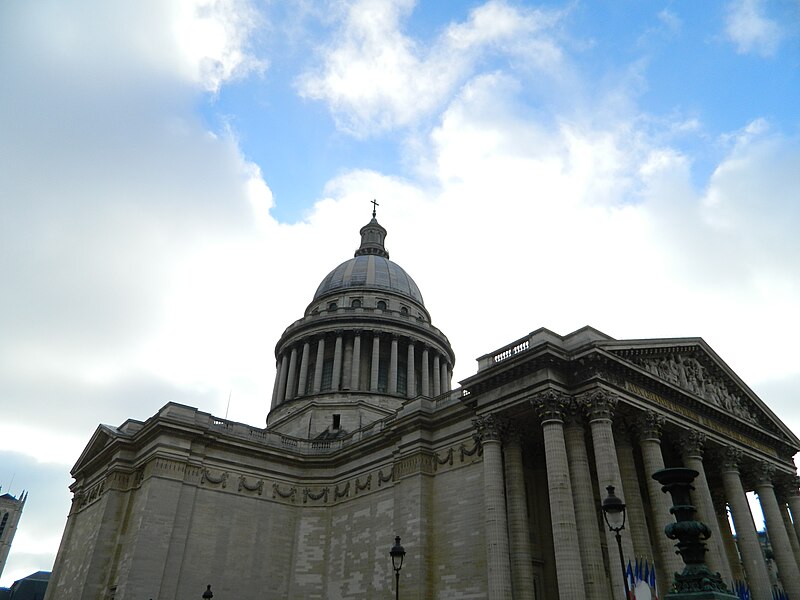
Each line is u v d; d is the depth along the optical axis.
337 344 103.69
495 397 54.75
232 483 72.94
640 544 48.12
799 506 68.44
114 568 66.88
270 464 76.94
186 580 65.31
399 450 66.81
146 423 72.25
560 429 49.06
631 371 52.59
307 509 76.50
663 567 51.25
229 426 77.44
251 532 72.00
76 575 72.06
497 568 48.72
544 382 50.75
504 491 53.12
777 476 69.00
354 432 80.00
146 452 71.00
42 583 192.88
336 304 114.44
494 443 53.69
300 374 103.69
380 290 115.38
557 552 44.97
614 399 50.03
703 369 63.97
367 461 72.75
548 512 58.00
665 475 26.91
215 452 73.25
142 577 62.34
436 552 59.84
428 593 57.91
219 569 68.00
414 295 121.06
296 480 78.25
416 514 61.34
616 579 43.44
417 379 106.62
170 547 65.38
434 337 110.25
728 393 66.06
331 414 93.38
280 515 75.19
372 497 70.00
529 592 49.12
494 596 47.97
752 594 55.00
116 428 79.94
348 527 71.88
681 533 25.47
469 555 56.31
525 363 52.31
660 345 56.81
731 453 60.59
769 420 69.31
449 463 62.41
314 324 106.94
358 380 100.50
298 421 94.88
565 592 43.44
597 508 55.34
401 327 107.06
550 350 50.81
